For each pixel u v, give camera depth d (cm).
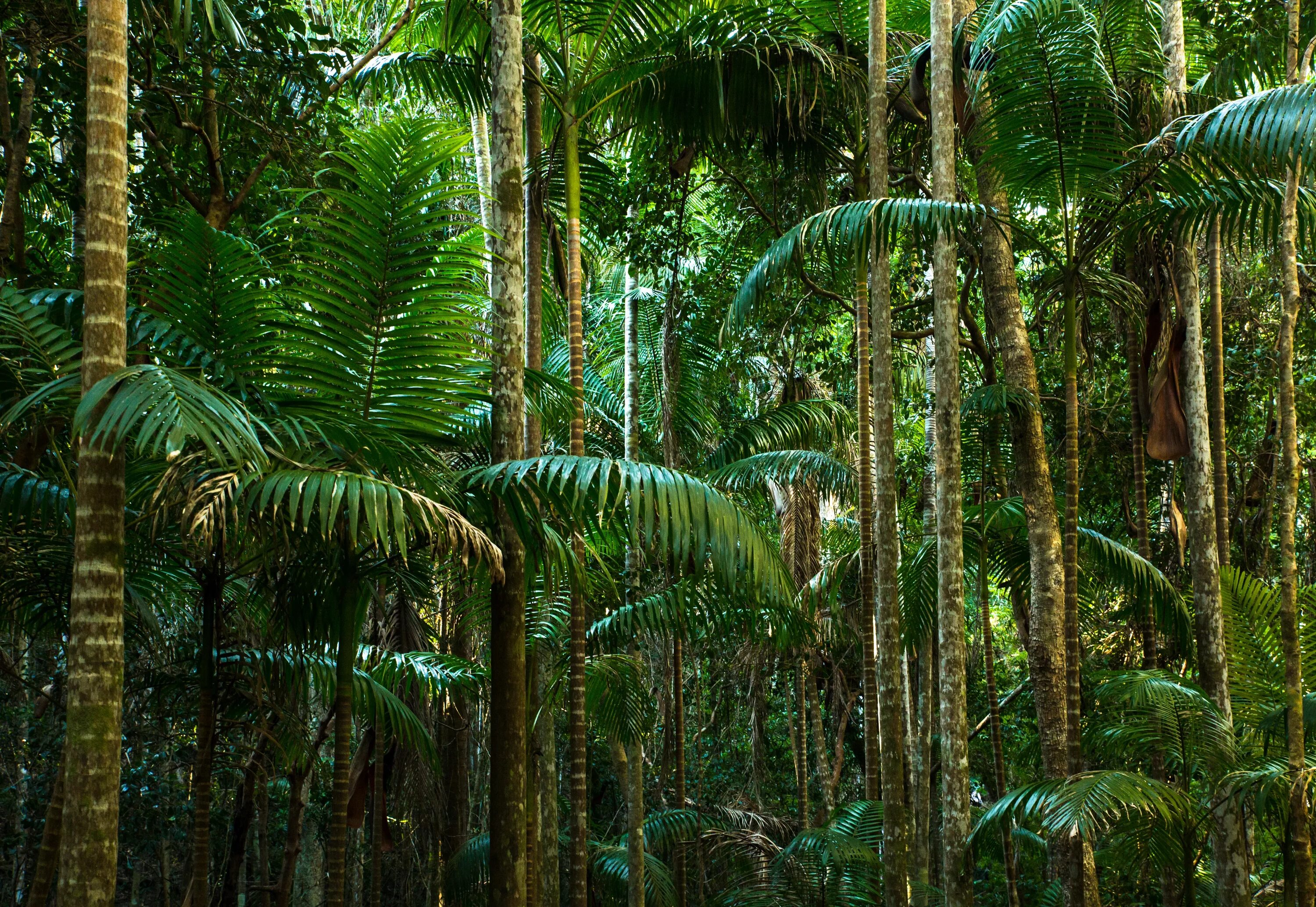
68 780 264
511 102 458
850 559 905
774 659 1191
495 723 420
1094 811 457
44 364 353
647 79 691
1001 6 524
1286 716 545
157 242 546
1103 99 518
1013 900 739
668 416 895
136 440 279
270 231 487
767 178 844
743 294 568
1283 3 677
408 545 401
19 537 426
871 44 628
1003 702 1024
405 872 1247
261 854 1005
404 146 396
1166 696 530
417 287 407
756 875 783
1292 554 525
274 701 566
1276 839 672
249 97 562
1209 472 643
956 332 568
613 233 854
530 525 421
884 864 591
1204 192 518
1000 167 555
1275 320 907
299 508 367
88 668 267
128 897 1342
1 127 486
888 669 601
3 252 463
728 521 385
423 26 762
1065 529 530
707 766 1421
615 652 709
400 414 430
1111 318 869
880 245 558
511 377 439
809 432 920
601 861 919
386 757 819
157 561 478
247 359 411
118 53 286
